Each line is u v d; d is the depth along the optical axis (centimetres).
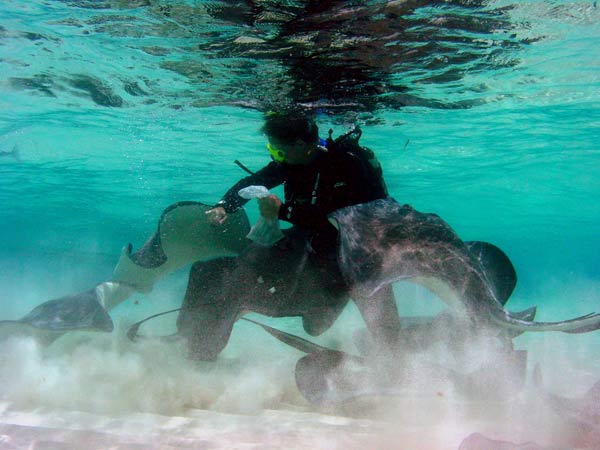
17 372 491
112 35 798
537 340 903
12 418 390
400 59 838
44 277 2822
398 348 503
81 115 1241
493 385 429
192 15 704
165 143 1477
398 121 1223
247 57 833
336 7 658
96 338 640
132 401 441
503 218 3145
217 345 547
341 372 454
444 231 454
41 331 532
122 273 609
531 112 1203
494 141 1446
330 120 1138
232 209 547
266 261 554
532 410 399
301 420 407
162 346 576
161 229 571
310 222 520
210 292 564
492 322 416
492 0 664
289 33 732
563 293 2466
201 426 384
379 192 532
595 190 2183
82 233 4509
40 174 2016
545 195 2330
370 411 423
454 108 1145
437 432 374
